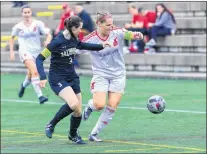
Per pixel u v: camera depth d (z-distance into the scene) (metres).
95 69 24.48
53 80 23.70
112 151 22.19
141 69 52.12
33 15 65.81
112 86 24.53
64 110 23.91
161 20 51.81
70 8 58.06
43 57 23.44
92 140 25.00
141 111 33.69
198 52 51.06
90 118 32.09
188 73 49.44
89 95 41.75
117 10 59.41
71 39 23.39
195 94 40.16
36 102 39.47
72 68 23.86
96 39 24.03
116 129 28.19
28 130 28.72
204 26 52.75
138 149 22.56
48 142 25.00
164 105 24.11
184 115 31.83
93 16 60.47
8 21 66.94
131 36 24.17
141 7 57.34
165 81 48.12
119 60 24.45
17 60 60.12
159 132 26.98
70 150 22.73
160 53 51.50
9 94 43.91
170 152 21.73
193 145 23.34
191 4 54.66
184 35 52.41
